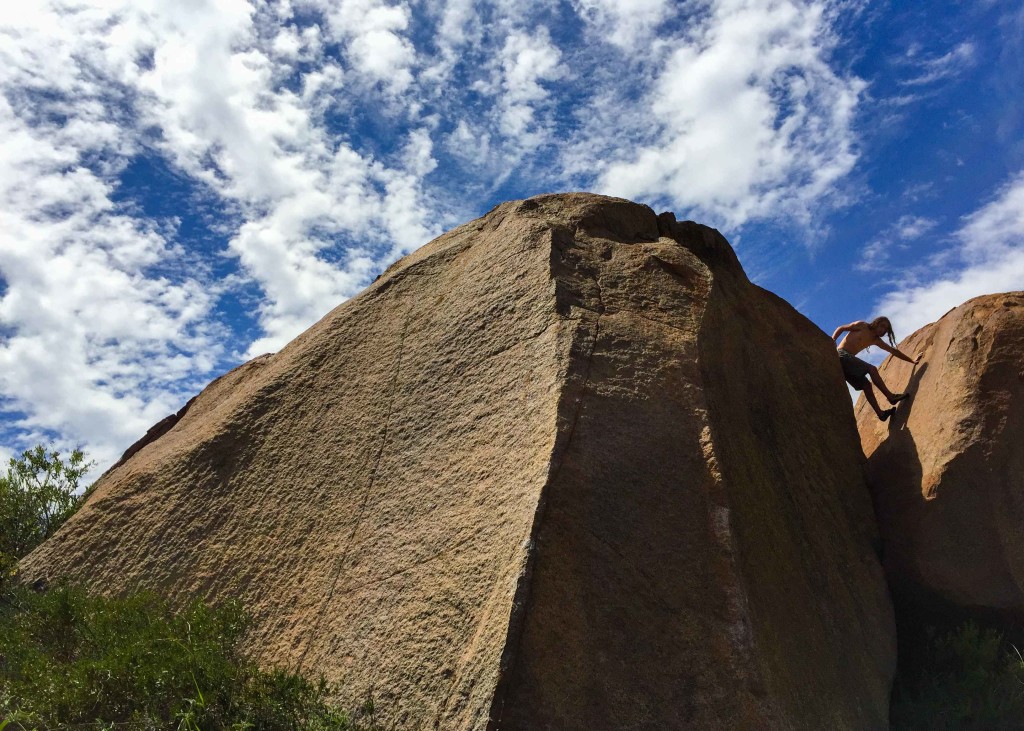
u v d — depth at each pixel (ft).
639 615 13.87
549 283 18.31
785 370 23.00
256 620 16.94
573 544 14.10
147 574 18.99
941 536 20.95
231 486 19.98
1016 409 21.42
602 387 16.28
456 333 19.51
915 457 22.61
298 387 21.33
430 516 16.24
